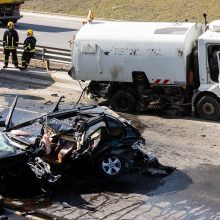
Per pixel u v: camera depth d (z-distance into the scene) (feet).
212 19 277.23
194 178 93.09
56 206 80.74
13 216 76.74
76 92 153.38
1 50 185.78
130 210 80.07
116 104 135.64
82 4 324.39
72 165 89.04
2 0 252.01
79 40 132.67
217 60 124.88
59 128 91.15
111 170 91.66
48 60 168.66
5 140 87.04
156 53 126.00
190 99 131.64
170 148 108.78
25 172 84.17
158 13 295.89
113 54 130.00
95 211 79.46
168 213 79.46
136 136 95.09
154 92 131.64
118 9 307.78
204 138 115.75
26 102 140.87
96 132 90.99
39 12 319.88
